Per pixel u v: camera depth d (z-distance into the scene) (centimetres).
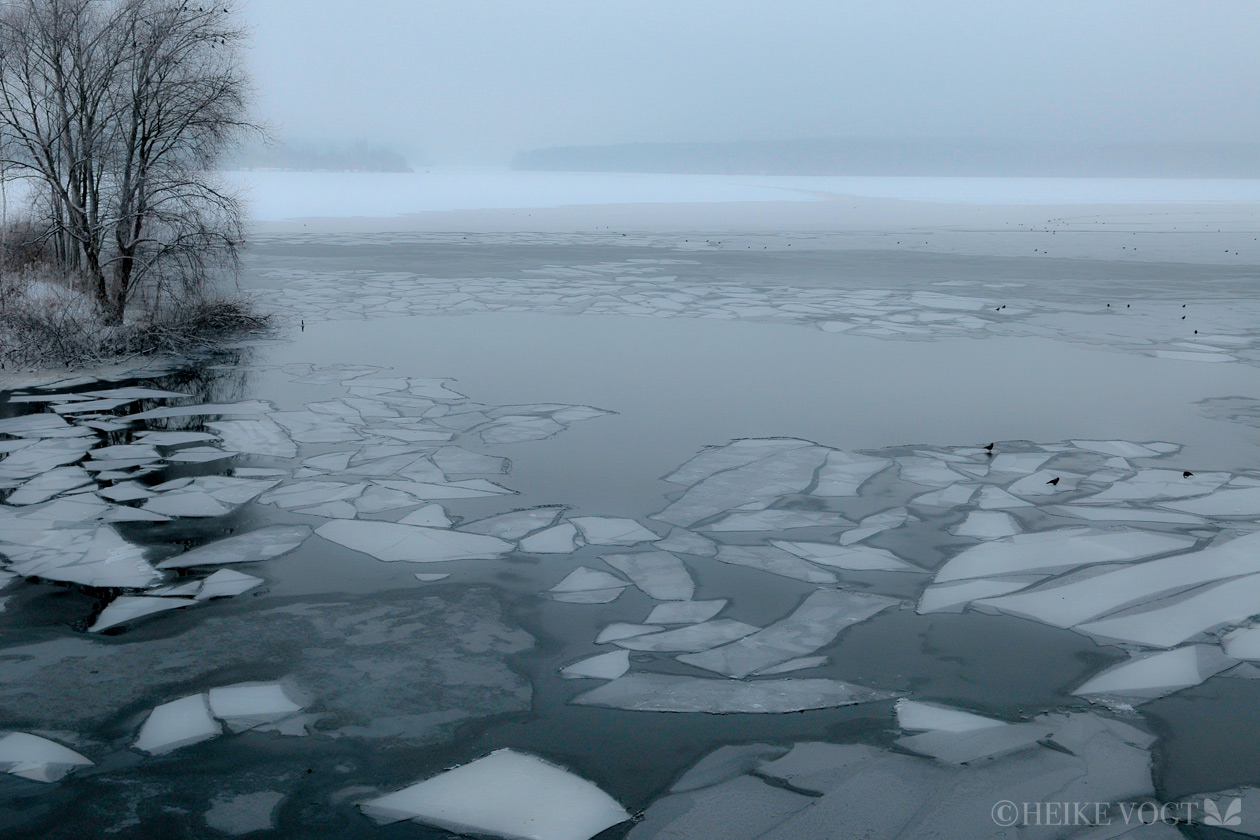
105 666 460
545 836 341
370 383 1121
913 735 411
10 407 988
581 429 921
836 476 781
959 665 473
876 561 606
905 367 1252
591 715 424
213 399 1034
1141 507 710
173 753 390
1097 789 372
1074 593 557
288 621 511
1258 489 751
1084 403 1053
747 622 519
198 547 613
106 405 1000
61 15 1293
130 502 697
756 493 737
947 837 342
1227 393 1112
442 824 347
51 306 1241
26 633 493
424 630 504
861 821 351
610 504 708
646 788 371
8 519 659
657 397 1060
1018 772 384
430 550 615
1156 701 440
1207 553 616
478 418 959
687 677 459
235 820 348
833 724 419
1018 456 843
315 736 405
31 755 387
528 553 612
